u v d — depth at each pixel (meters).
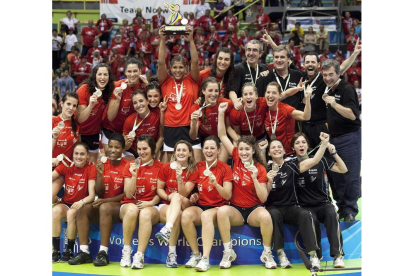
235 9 20.06
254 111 7.59
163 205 7.09
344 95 7.62
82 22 20.55
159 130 7.99
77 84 17.38
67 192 7.39
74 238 7.18
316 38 18.27
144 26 18.20
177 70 7.89
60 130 7.67
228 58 7.86
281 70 7.94
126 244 6.93
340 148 7.66
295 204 7.11
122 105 7.98
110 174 7.41
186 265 6.81
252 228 7.01
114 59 17.41
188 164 7.21
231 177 7.09
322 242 7.14
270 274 6.41
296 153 7.29
